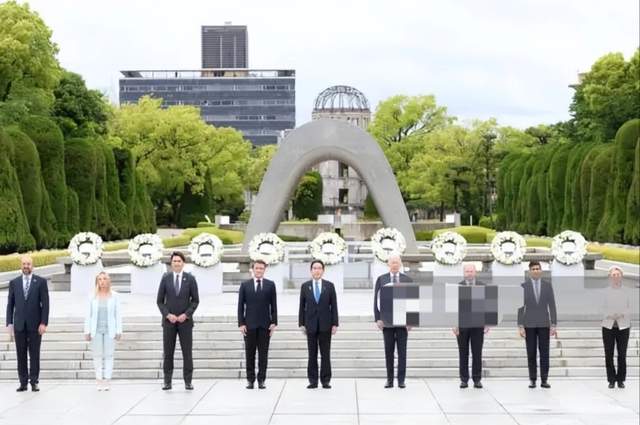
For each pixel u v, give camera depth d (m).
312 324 12.84
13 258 27.62
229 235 46.50
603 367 14.15
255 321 12.82
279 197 26.42
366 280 23.56
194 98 152.25
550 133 70.75
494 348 14.66
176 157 59.56
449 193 65.75
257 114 152.12
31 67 43.16
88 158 40.69
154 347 14.80
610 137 51.66
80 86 49.69
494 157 65.31
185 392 12.72
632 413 11.11
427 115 69.94
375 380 13.73
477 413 11.16
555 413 11.12
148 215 51.34
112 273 25.89
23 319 12.76
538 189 53.59
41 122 37.12
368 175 26.45
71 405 11.82
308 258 29.84
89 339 13.26
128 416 11.09
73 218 38.59
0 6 43.91
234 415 11.10
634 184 35.34
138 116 59.06
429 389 12.85
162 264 22.48
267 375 14.05
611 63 52.25
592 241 40.16
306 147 26.56
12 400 12.19
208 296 21.23
